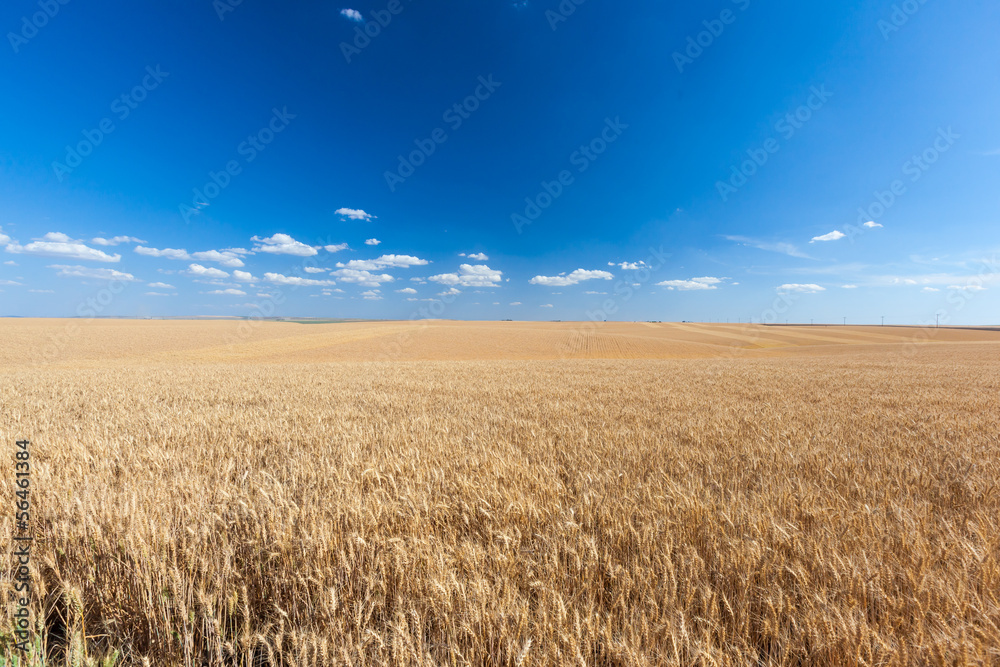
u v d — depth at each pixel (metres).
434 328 74.75
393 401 11.77
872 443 6.75
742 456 5.81
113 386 15.28
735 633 2.30
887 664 2.04
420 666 1.97
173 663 2.18
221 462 5.25
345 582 2.56
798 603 2.47
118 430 7.36
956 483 4.77
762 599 2.43
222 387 15.21
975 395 13.64
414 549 2.85
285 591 2.59
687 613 2.39
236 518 3.33
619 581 2.67
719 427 7.82
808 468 5.31
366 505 3.54
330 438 6.86
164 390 14.23
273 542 2.93
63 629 2.46
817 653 2.14
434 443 6.24
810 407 10.84
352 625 2.30
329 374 21.03
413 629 2.23
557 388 15.30
